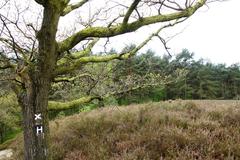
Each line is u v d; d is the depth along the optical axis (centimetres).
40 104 605
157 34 669
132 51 689
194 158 607
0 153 1345
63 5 571
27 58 627
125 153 655
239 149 621
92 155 714
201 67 7869
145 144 697
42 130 609
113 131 849
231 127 733
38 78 598
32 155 606
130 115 948
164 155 651
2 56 633
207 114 867
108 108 1305
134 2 535
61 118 1391
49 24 564
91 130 884
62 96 916
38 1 550
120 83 795
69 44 620
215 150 627
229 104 1013
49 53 584
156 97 4988
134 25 582
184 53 7431
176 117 834
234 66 8612
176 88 5953
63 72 663
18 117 3566
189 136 689
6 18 588
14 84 632
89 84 831
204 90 7656
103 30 600
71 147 804
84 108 1577
